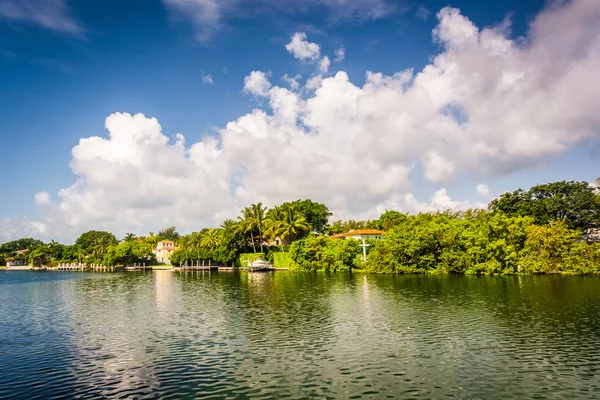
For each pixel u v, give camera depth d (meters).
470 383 19.16
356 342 26.80
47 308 47.91
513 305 38.81
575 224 89.62
